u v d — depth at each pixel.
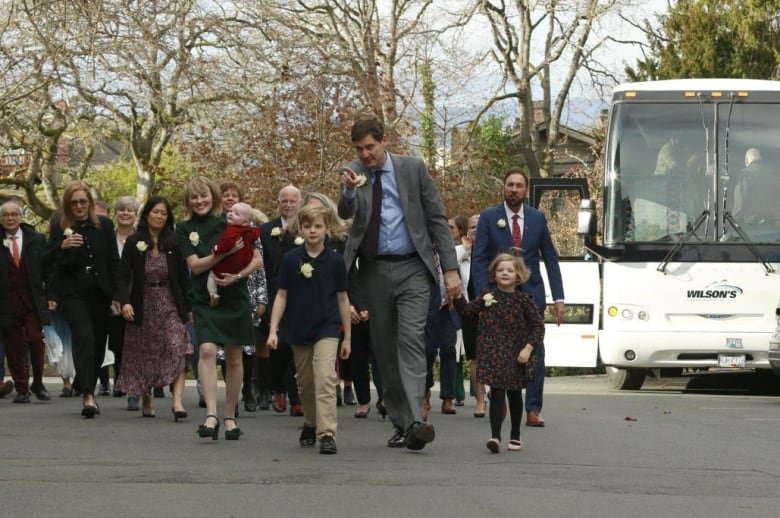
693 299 22.52
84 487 10.24
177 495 9.91
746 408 18.83
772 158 22.69
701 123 22.84
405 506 9.54
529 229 15.70
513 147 59.19
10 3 30.78
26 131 36.38
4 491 10.04
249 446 13.17
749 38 48.09
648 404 19.56
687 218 22.67
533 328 12.98
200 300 13.59
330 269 12.61
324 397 12.53
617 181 22.91
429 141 45.53
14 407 18.02
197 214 14.05
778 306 20.48
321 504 9.58
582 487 10.59
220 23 35.12
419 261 12.68
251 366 17.66
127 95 35.44
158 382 16.08
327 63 36.03
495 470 11.56
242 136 35.75
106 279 16.78
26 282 18.97
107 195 50.25
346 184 12.49
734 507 9.74
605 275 22.89
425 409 17.42
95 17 30.86
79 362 16.39
